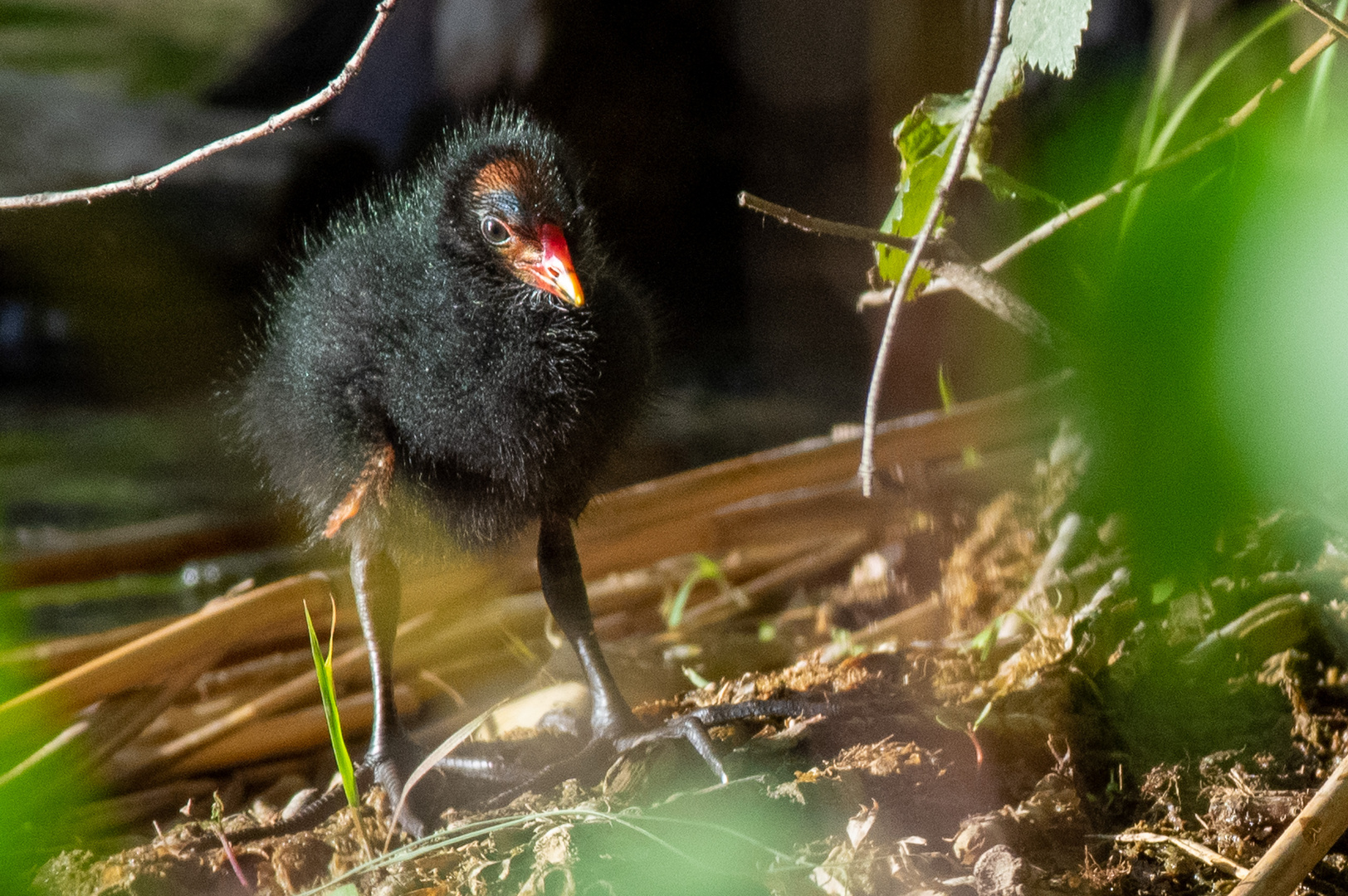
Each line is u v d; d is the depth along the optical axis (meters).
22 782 3.03
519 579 3.14
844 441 3.18
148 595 3.22
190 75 9.62
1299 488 3.06
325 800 3.00
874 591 3.15
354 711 3.10
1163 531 3.04
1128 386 3.04
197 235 5.65
